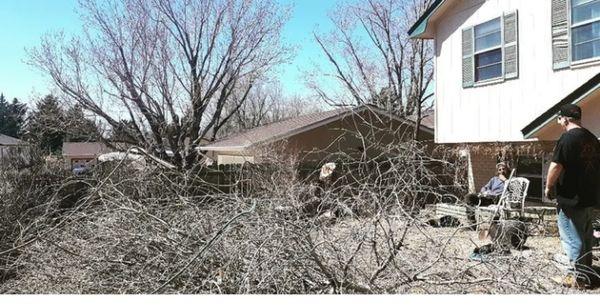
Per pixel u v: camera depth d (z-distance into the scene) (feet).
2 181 26.22
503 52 36.06
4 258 16.19
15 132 163.43
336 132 57.36
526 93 34.42
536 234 26.35
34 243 15.56
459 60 40.50
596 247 21.86
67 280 14.46
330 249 12.63
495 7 36.91
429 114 84.02
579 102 26.94
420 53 80.28
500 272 13.10
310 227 12.69
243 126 143.64
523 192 30.32
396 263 12.87
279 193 16.48
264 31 71.67
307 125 56.75
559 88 32.04
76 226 15.39
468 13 39.52
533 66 33.94
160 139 62.54
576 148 16.53
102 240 14.75
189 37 65.57
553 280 15.99
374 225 12.78
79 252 14.69
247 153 55.57
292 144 56.70
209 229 13.64
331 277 12.05
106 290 13.39
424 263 13.58
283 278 11.90
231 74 71.20
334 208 13.87
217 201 16.21
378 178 14.90
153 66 62.95
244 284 11.74
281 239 11.91
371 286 12.34
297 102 152.66
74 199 26.66
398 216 13.08
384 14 86.12
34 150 36.55
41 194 24.88
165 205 17.44
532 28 34.06
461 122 40.29
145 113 63.05
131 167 22.94
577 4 30.91
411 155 15.97
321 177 28.99
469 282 12.16
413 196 14.65
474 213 24.84
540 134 29.14
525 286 12.38
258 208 13.10
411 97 85.40
